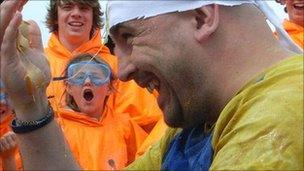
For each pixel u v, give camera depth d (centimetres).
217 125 157
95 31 401
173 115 168
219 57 161
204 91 162
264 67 159
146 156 191
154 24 162
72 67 370
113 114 381
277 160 138
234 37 161
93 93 372
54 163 164
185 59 161
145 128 386
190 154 171
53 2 403
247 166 139
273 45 162
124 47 167
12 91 161
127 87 389
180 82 163
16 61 161
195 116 166
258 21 162
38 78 163
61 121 365
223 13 161
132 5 162
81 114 370
